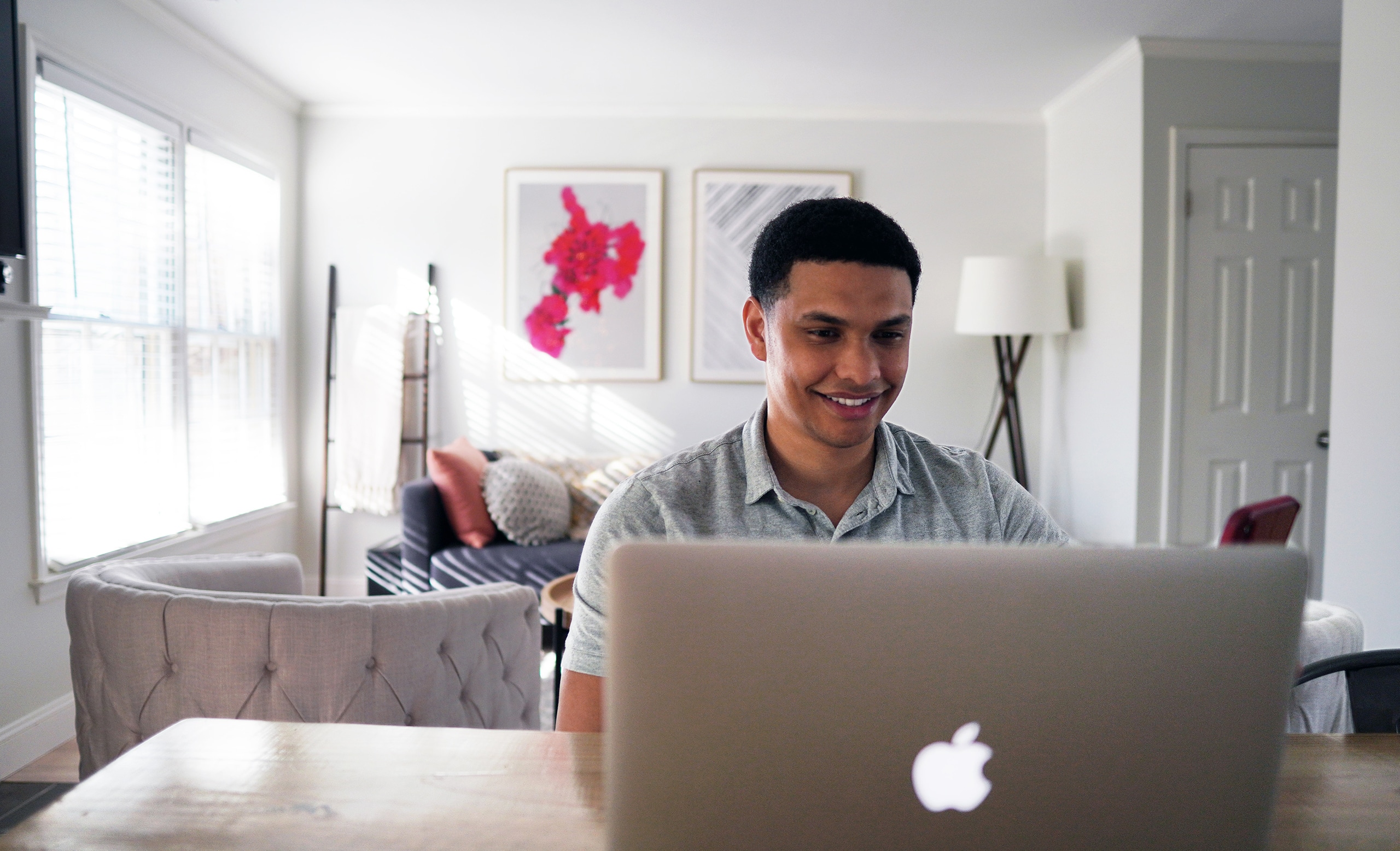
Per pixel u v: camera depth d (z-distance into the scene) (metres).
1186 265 3.68
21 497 2.61
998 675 0.61
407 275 4.54
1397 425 2.32
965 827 0.62
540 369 4.55
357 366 4.45
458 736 0.93
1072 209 4.29
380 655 1.56
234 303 3.95
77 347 2.85
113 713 1.58
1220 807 0.63
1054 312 4.12
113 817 0.75
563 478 4.22
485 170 4.54
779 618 0.61
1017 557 0.61
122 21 3.07
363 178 4.53
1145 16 3.36
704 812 0.62
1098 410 4.05
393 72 4.03
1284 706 0.63
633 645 0.61
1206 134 3.65
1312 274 3.70
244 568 2.18
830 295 0.84
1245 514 1.97
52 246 2.73
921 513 1.01
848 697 0.61
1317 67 3.68
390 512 4.38
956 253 4.59
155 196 3.28
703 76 4.05
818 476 0.98
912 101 4.41
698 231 4.53
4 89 2.25
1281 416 3.71
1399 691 1.21
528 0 3.21
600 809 0.78
